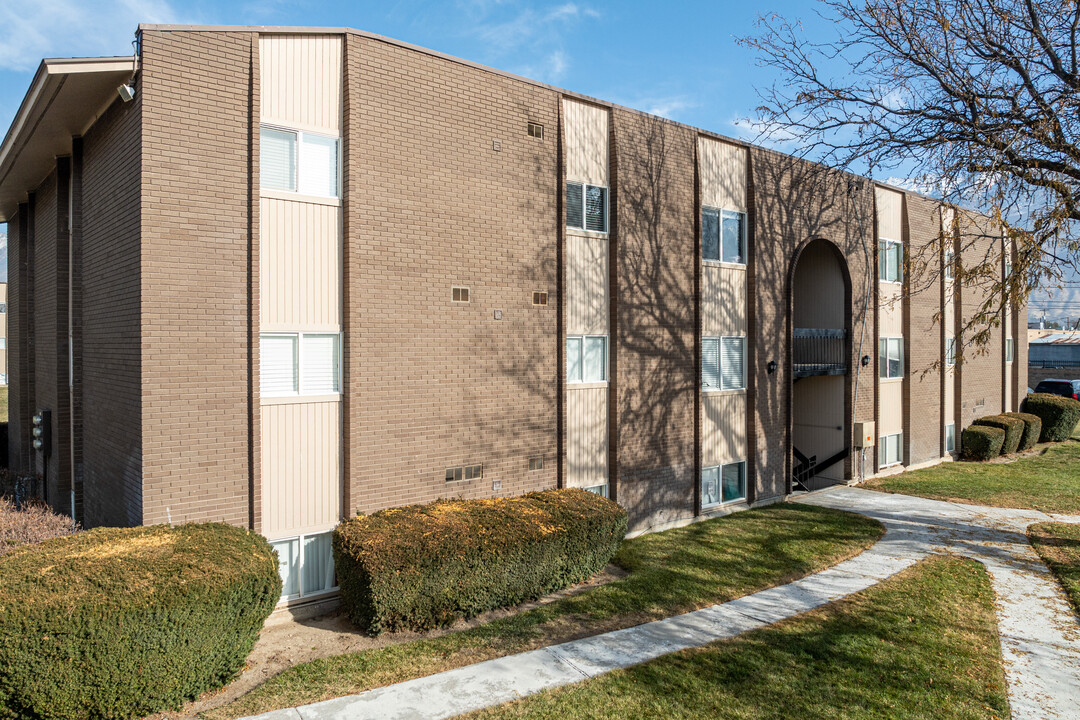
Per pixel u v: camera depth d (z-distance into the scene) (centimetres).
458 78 1110
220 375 898
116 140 955
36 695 578
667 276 1437
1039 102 1223
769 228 1666
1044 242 1176
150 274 845
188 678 671
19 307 1675
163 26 856
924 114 1374
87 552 714
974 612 975
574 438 1292
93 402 1085
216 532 806
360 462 1005
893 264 2130
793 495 1786
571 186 1288
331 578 1003
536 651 830
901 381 2178
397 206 1036
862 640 869
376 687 729
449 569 909
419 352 1064
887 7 1371
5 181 1484
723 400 1581
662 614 962
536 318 1222
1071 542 1334
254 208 915
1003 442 2420
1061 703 717
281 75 952
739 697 715
